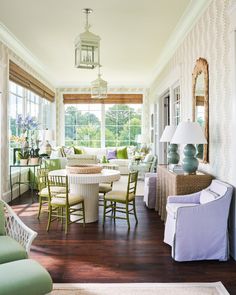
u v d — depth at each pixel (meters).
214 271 2.73
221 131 3.31
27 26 4.60
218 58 3.36
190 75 4.47
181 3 3.81
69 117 10.09
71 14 4.14
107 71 7.95
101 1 3.74
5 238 2.35
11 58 5.46
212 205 2.94
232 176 3.03
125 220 4.41
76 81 9.58
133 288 2.41
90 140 10.14
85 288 2.41
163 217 4.35
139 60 6.71
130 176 4.07
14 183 5.84
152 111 8.98
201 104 3.92
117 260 2.98
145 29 4.72
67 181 3.85
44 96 8.31
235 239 2.98
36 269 1.90
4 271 1.84
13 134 6.06
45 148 7.16
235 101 2.91
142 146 9.38
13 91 6.04
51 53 6.11
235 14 2.88
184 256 2.93
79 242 3.50
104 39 5.20
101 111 10.09
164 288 2.42
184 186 3.53
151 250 3.24
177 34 4.96
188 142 3.36
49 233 3.81
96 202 4.40
